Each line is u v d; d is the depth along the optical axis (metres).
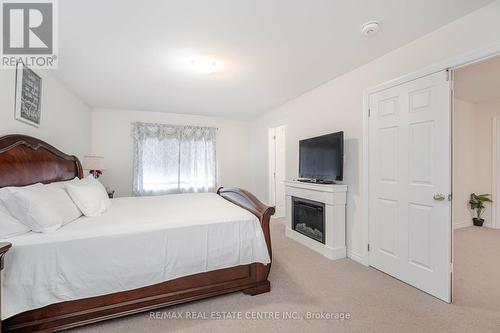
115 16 1.75
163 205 2.62
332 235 2.81
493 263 2.62
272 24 1.86
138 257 1.68
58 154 2.76
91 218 1.95
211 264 1.88
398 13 1.74
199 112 5.01
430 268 2.02
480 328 1.60
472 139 4.16
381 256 2.46
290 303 1.91
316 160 3.24
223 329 1.62
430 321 1.68
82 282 1.53
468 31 1.75
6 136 1.92
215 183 5.37
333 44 2.18
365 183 2.61
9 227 1.49
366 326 1.63
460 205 4.05
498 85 3.27
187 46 2.21
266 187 5.06
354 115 2.76
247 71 2.81
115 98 3.93
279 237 3.71
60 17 1.76
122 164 4.70
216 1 1.59
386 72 2.38
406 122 2.20
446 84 1.88
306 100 3.65
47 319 1.51
